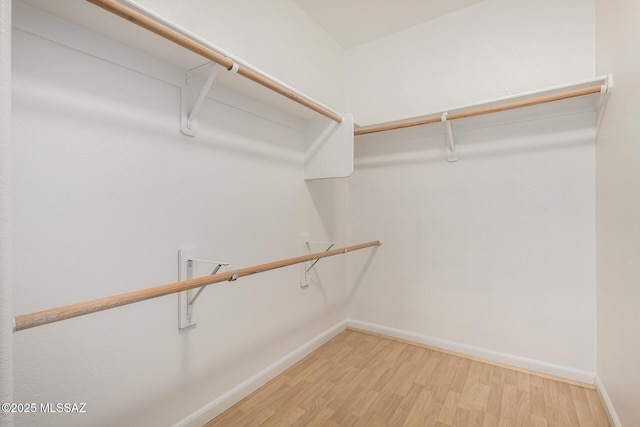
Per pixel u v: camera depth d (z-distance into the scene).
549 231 1.83
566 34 1.78
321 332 2.28
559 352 1.80
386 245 2.43
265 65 1.77
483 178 2.03
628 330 1.22
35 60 0.92
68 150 0.99
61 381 0.98
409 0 2.00
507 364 1.94
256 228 1.71
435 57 2.21
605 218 1.53
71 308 0.72
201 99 1.30
